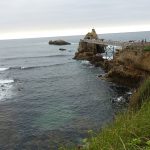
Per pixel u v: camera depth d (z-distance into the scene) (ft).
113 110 87.97
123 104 94.79
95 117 81.66
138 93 45.75
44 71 206.69
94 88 126.72
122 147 15.88
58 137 66.39
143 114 20.83
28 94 122.72
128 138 17.02
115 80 134.00
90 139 20.43
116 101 100.17
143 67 114.83
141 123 18.37
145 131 17.08
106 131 20.11
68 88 132.36
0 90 134.51
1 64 297.33
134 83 121.19
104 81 139.13
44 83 151.64
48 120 81.46
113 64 150.00
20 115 88.53
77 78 160.04
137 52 118.52
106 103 98.37
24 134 70.28
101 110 89.35
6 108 98.32
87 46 247.70
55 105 100.32
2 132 72.54
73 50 440.45
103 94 113.50
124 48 133.80
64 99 109.60
